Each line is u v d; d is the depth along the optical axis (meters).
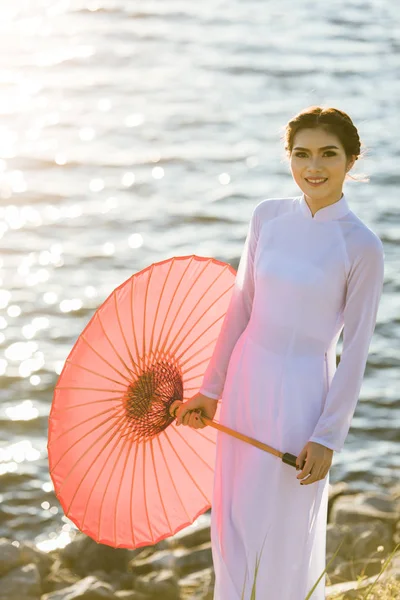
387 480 13.33
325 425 4.10
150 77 50.00
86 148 35.75
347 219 4.20
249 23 66.38
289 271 4.20
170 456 4.62
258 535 4.21
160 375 4.50
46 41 61.00
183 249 24.33
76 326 19.34
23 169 32.59
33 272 22.33
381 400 15.88
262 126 39.09
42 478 13.59
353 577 7.54
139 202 28.48
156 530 4.68
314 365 4.22
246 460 4.27
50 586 8.59
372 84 47.69
